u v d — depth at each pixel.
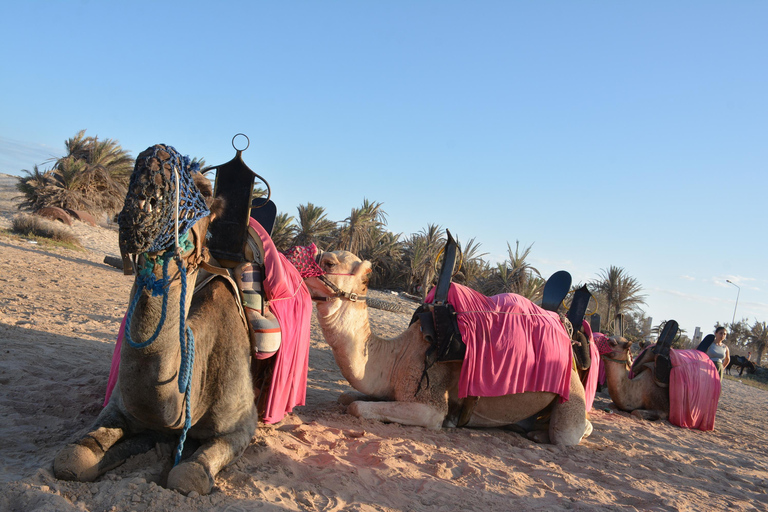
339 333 5.42
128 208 2.51
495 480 4.48
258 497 3.32
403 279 31.53
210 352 3.58
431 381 5.72
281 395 4.37
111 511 2.82
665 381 9.37
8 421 4.10
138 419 3.32
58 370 5.71
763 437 9.76
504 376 5.72
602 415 8.91
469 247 29.17
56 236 20.84
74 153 29.28
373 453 4.54
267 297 4.19
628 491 4.81
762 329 46.03
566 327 6.58
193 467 3.20
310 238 31.31
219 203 3.17
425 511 3.66
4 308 8.39
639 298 32.19
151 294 2.74
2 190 33.22
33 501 2.77
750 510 4.83
